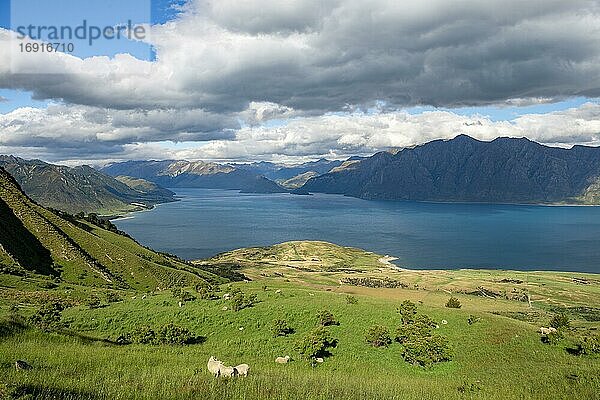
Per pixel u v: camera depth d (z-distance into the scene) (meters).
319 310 53.69
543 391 30.05
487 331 48.34
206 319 51.03
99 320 50.88
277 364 37.34
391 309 56.19
